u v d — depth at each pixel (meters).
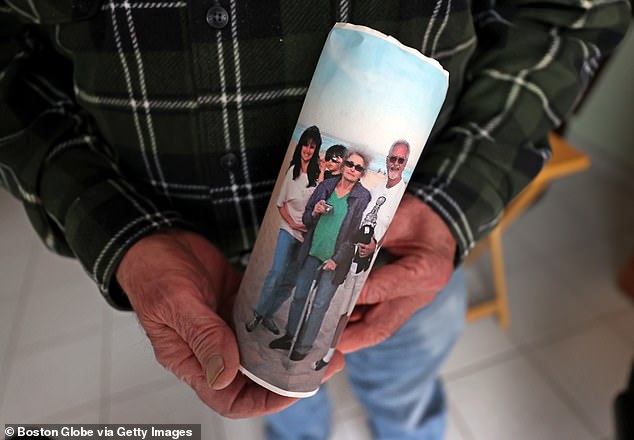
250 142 0.43
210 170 0.44
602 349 1.29
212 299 0.41
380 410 0.95
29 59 0.48
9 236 1.76
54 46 0.47
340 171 0.33
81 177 0.46
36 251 1.68
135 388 1.21
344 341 0.46
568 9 0.50
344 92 0.31
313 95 0.33
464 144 0.50
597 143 1.94
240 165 0.44
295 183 0.34
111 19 0.38
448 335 0.76
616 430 0.74
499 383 1.22
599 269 1.52
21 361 1.31
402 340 0.72
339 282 0.35
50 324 1.41
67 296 1.49
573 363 1.26
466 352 1.29
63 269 1.60
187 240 0.44
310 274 0.35
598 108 1.88
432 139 0.51
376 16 0.38
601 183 1.90
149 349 0.47
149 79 0.40
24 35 0.47
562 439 1.12
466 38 0.44
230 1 0.36
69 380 1.25
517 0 0.53
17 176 0.47
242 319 0.38
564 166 1.02
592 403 1.18
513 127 0.50
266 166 0.45
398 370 0.80
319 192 0.33
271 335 0.37
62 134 0.48
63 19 0.39
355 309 0.48
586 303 1.41
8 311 1.46
